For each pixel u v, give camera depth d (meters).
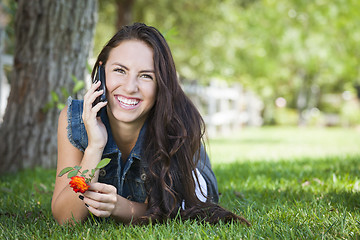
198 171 3.07
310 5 16.91
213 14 16.12
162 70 2.63
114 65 2.59
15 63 5.51
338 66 18.55
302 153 8.13
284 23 17.50
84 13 5.55
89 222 2.70
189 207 2.89
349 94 23.92
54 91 5.48
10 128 5.50
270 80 20.95
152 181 2.83
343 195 3.47
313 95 24.83
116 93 2.60
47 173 5.10
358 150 8.82
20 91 5.49
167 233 2.46
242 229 2.53
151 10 14.30
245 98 18.91
